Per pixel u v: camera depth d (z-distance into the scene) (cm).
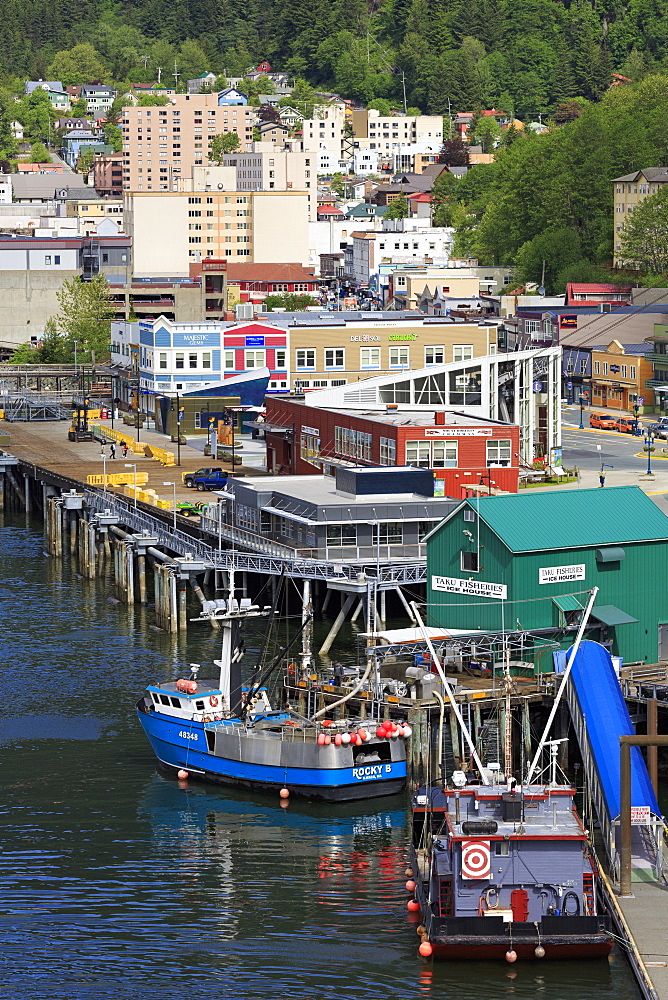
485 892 11800
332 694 15725
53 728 16800
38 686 18162
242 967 11812
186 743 15350
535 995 11256
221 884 13088
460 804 12106
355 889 12950
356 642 19438
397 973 11619
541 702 15212
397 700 15238
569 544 16400
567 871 11781
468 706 14850
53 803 14825
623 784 12106
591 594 15450
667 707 14725
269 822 14338
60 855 13700
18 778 15438
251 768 14912
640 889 12275
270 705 16162
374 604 19225
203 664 18812
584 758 14100
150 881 13175
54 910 12712
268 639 17750
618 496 17200
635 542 16638
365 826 14188
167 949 12088
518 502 16825
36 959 11969
